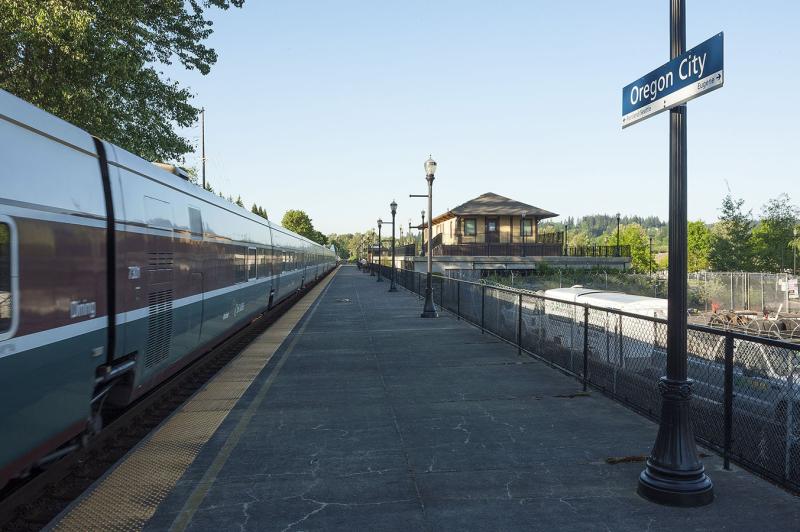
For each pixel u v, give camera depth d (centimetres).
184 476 516
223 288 1109
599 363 845
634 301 1126
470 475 517
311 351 1205
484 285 1491
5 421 388
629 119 528
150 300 674
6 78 1221
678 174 463
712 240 4375
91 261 516
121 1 1348
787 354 495
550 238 5000
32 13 1091
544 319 1073
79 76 1228
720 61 393
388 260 7794
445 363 1063
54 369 447
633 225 7725
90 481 523
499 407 752
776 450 506
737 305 2697
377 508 449
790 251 4047
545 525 418
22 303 406
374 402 782
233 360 1105
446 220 5341
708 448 572
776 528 410
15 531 428
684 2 462
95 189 540
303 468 536
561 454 570
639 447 589
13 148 415
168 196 772
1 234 386
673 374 463
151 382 714
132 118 1666
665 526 415
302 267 2919
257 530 413
